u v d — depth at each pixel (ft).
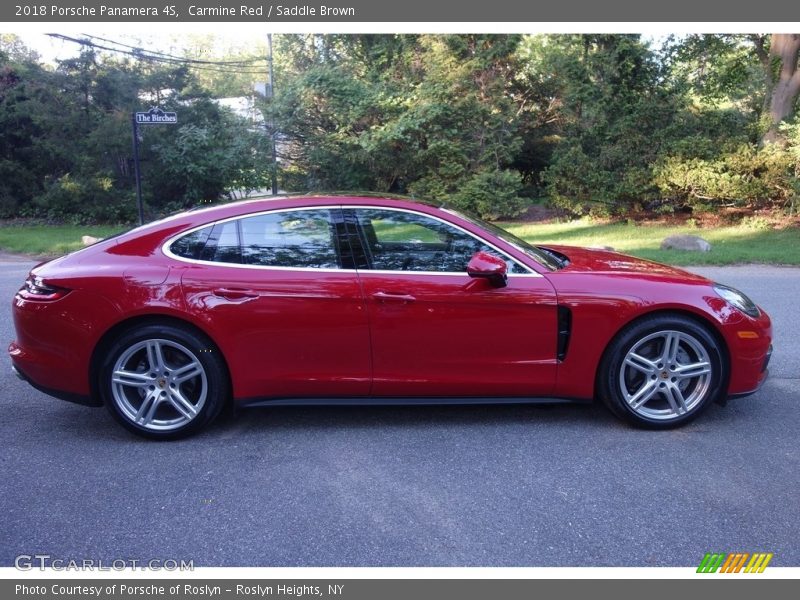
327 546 9.88
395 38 61.67
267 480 11.85
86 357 13.08
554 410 15.12
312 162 62.18
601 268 14.19
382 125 58.75
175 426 13.39
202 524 10.45
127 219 65.82
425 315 13.16
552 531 10.21
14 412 15.25
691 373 13.64
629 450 12.96
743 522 10.41
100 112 65.46
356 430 14.06
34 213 67.87
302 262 13.37
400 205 13.75
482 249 13.60
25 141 67.77
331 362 13.32
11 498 11.24
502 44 58.03
